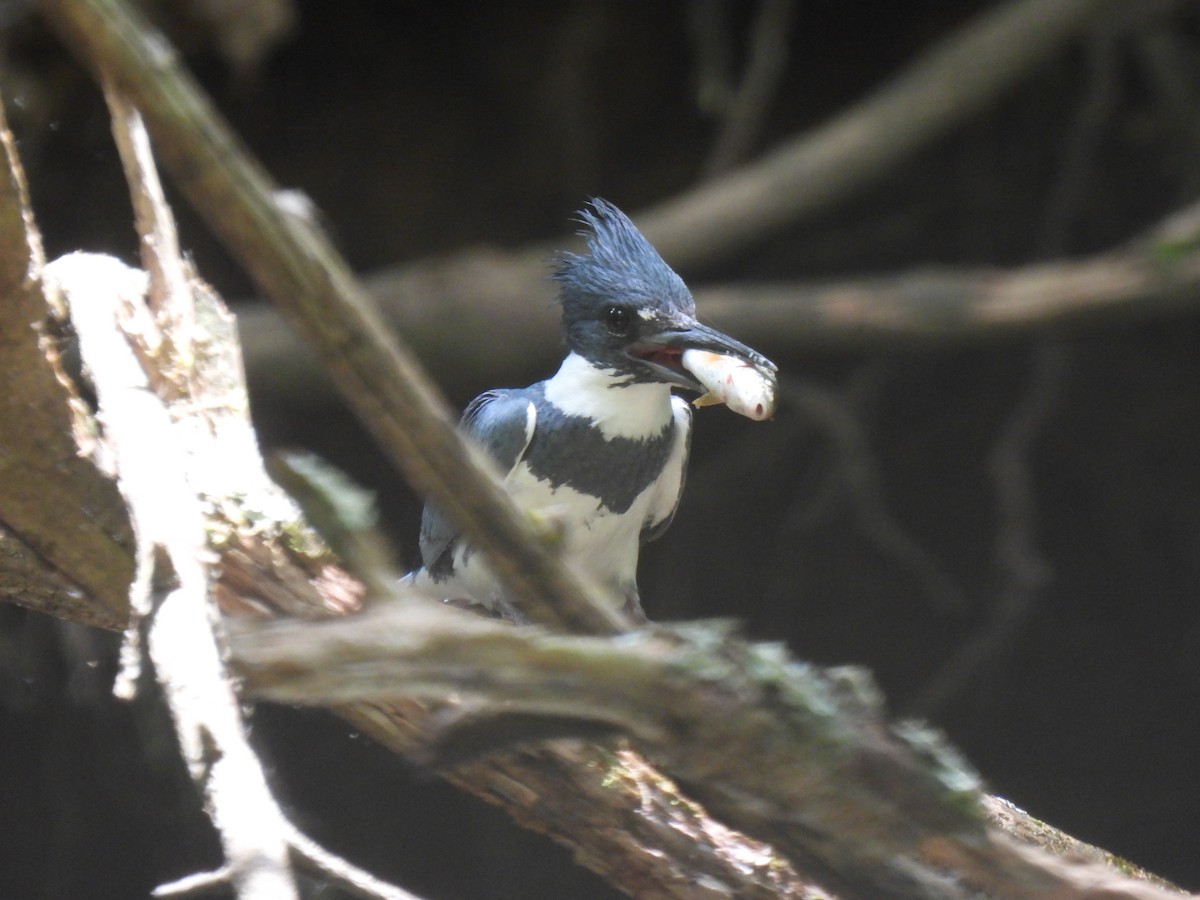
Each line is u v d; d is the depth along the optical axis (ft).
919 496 50.26
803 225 48.39
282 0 33.14
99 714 33.68
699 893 11.75
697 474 48.39
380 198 44.78
